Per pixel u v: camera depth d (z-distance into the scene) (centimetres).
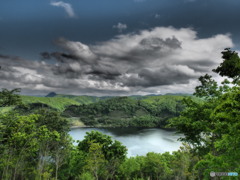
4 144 2911
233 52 1498
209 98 2134
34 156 4191
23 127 3050
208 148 2241
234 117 1073
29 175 3994
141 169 6431
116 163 4328
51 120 4356
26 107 3334
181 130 2295
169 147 12088
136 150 11350
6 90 2978
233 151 1321
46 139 3681
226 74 1502
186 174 4484
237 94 1022
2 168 3278
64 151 4144
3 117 2909
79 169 4431
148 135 18050
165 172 6238
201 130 2133
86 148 4319
